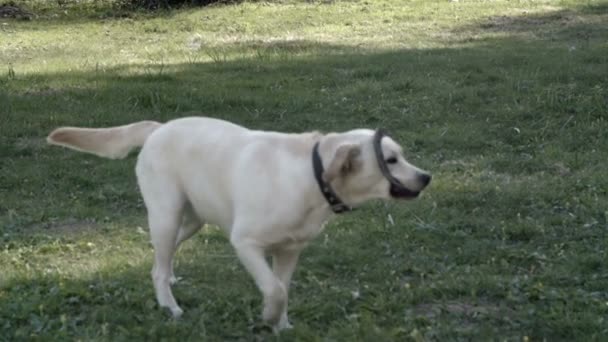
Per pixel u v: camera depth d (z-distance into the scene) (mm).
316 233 6125
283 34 21078
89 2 26234
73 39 21312
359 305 6852
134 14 24594
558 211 9242
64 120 12852
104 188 10109
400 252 8102
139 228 8812
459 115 13211
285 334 6191
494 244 8336
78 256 8070
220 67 16656
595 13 22500
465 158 11312
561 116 12984
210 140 6352
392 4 24594
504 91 14352
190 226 6918
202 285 7293
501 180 10312
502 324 6625
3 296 6922
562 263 7805
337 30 21312
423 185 5844
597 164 10836
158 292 6691
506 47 18438
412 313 6801
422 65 16375
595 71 15352
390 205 9320
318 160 5891
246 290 7168
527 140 11984
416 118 13094
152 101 13805
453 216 9070
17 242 8312
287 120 13117
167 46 19891
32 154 11445
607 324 6500
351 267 7754
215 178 6254
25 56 18984
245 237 6043
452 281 7309
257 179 6000
